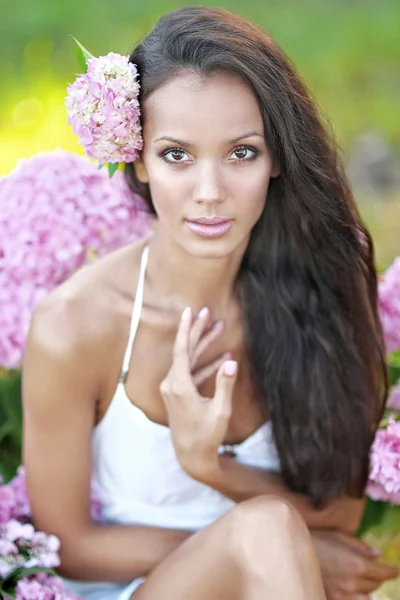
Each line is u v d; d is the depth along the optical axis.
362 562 2.93
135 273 2.75
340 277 2.85
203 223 2.43
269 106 2.41
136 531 2.84
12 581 2.69
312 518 2.96
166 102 2.37
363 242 2.90
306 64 7.34
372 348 2.96
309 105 2.57
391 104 6.97
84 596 2.89
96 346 2.69
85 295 2.71
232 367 2.57
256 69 2.37
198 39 2.37
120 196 3.17
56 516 2.79
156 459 2.81
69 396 2.70
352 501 3.03
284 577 2.34
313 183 2.64
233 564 2.41
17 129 6.20
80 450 2.76
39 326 2.69
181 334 2.62
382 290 3.26
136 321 2.71
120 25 7.52
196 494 2.90
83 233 3.14
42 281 3.17
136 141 2.46
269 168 2.49
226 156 2.40
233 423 2.91
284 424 2.86
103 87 2.39
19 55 7.07
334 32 7.80
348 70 7.31
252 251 2.82
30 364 2.71
